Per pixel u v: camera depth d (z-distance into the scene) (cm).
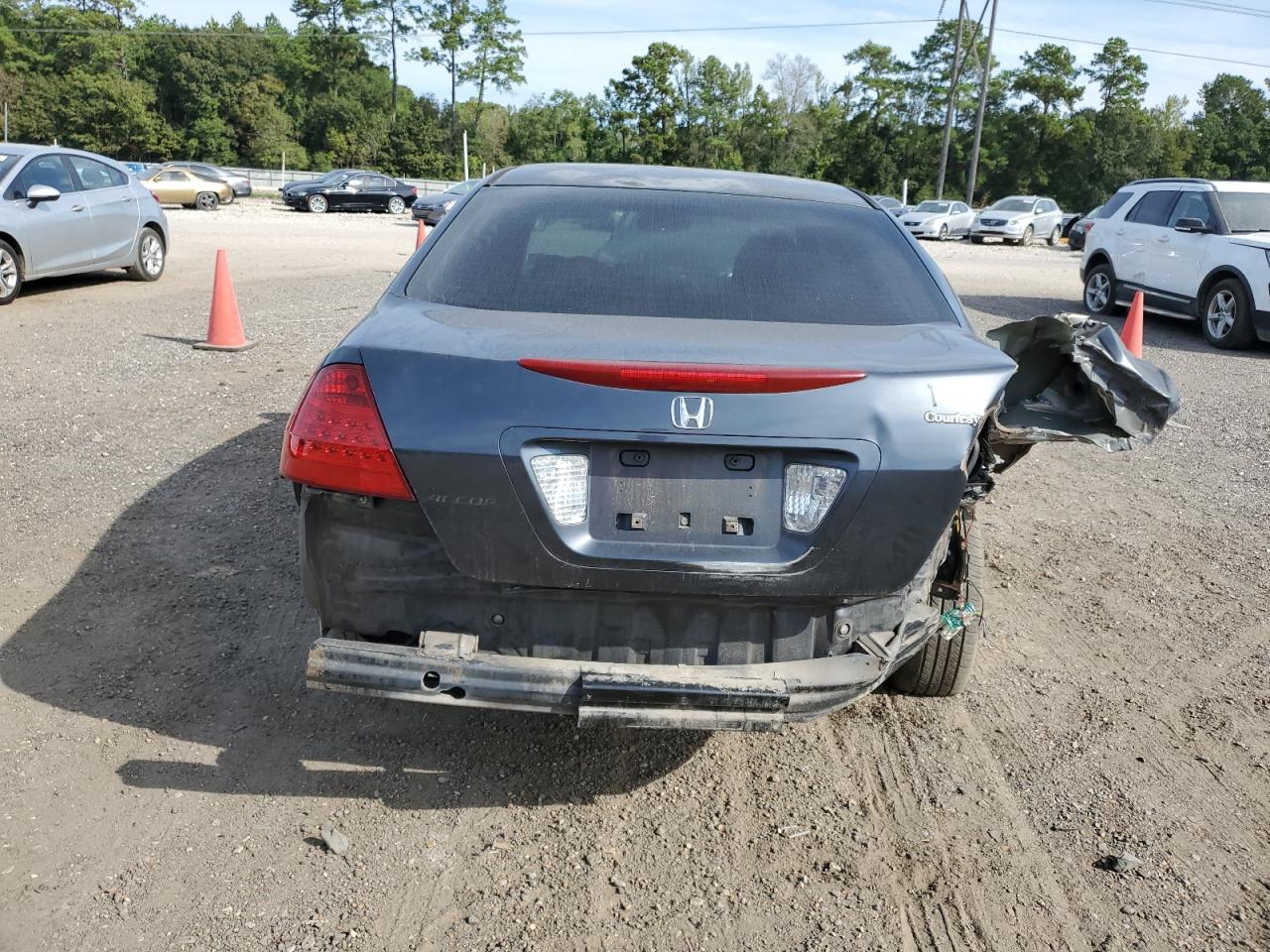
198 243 1947
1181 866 282
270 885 257
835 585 254
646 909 255
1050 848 288
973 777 321
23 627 379
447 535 246
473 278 295
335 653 251
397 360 248
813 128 8719
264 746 316
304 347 902
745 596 253
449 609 257
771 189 356
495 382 243
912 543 253
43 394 703
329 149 8988
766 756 328
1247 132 9675
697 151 8075
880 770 323
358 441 245
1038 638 424
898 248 329
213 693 343
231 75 9156
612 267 300
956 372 256
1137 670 398
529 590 254
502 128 9138
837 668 261
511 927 247
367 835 278
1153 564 511
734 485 249
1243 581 493
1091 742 345
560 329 266
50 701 332
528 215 323
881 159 8750
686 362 246
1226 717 365
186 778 298
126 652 366
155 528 477
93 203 1202
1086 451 727
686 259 306
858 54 8844
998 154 8775
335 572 258
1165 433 783
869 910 259
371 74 10125
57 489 520
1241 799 315
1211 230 1248
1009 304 1530
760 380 240
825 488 249
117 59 9244
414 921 247
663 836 285
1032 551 523
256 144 8838
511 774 310
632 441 241
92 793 288
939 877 273
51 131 8488
